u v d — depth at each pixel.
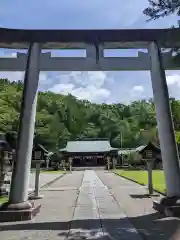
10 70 8.40
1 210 7.22
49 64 8.26
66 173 36.22
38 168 12.27
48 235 5.77
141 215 7.73
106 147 58.75
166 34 8.19
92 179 23.97
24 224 6.73
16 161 7.58
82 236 5.67
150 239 5.41
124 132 65.75
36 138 49.94
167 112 7.95
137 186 16.84
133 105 76.88
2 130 32.62
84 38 8.13
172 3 6.99
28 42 8.10
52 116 59.09
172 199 7.52
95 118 72.12
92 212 8.32
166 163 7.77
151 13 7.27
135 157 45.12
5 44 8.13
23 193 7.50
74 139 65.06
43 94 72.19
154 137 42.44
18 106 40.50
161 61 8.21
